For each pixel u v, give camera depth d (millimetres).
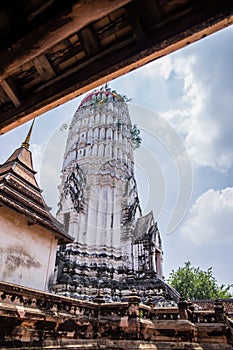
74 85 3510
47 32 2844
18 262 14219
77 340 10719
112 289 24547
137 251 29891
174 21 2998
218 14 2785
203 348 12055
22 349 8273
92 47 3348
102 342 11492
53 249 17219
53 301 10258
